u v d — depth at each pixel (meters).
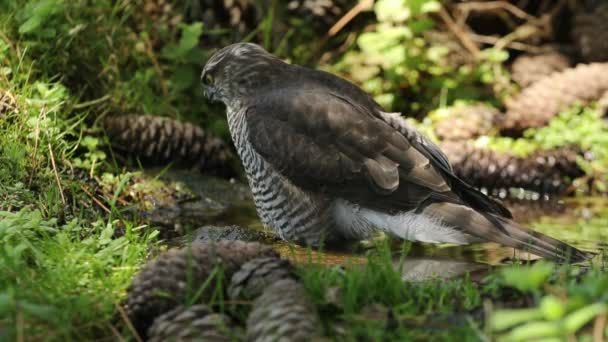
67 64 11.60
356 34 14.66
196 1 13.89
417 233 8.51
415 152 8.64
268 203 9.12
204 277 6.18
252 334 5.53
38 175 9.48
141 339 6.11
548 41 15.35
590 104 13.30
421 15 14.91
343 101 8.90
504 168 12.25
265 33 13.77
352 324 5.80
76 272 6.82
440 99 13.99
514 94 14.15
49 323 5.78
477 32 15.49
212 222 10.04
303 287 5.90
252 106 9.15
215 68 9.66
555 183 12.34
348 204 8.77
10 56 10.95
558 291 5.51
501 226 8.31
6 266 6.62
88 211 9.45
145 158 11.58
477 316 5.77
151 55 12.65
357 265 7.14
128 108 11.96
